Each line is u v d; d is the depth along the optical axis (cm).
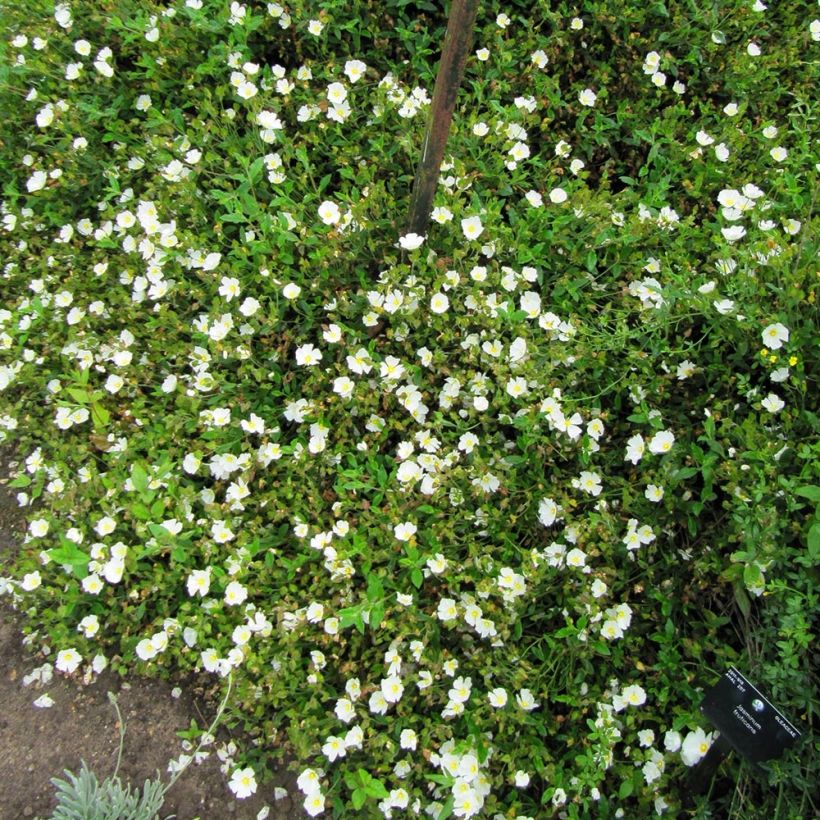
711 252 114
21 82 134
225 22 124
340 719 100
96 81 132
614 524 103
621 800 98
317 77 128
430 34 132
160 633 104
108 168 129
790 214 116
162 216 122
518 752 95
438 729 97
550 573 103
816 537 87
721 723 89
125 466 113
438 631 102
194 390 115
